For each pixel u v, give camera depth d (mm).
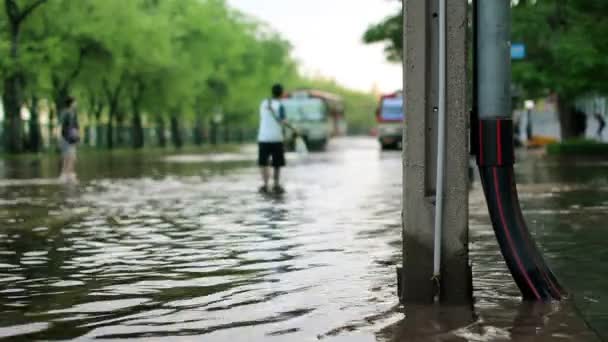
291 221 11453
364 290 6426
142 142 65625
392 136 53594
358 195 16000
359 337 4961
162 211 13234
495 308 5715
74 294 6422
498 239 6094
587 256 7902
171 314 5660
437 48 5836
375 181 20500
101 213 13008
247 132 115812
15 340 5020
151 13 66625
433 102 5859
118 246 9148
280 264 7719
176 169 29297
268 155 18781
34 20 46906
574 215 11641
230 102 82250
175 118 73938
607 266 7340
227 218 11992
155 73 61469
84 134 65250
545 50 31594
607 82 29125
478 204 13664
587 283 6574
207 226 10992
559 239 9109
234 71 81438
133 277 7156
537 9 30078
